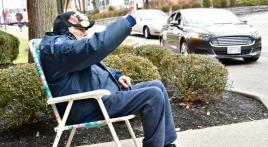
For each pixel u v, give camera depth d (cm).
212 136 494
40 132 519
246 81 942
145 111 369
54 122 544
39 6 859
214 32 1201
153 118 368
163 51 807
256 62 1252
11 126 527
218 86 603
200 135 498
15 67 523
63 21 380
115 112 371
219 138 487
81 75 374
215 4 4041
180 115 565
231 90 711
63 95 367
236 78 987
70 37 376
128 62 564
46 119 551
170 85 712
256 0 4188
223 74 606
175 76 618
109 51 353
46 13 868
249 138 485
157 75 577
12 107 505
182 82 604
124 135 504
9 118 509
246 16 3644
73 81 369
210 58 617
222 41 1196
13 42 1168
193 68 597
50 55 358
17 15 3244
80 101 366
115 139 356
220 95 633
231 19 1339
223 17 1347
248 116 569
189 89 605
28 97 502
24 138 504
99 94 346
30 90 502
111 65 560
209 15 1355
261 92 813
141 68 563
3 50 1110
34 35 867
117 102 370
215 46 1194
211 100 615
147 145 372
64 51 353
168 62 682
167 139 382
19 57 1431
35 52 372
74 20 382
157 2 4000
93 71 386
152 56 802
